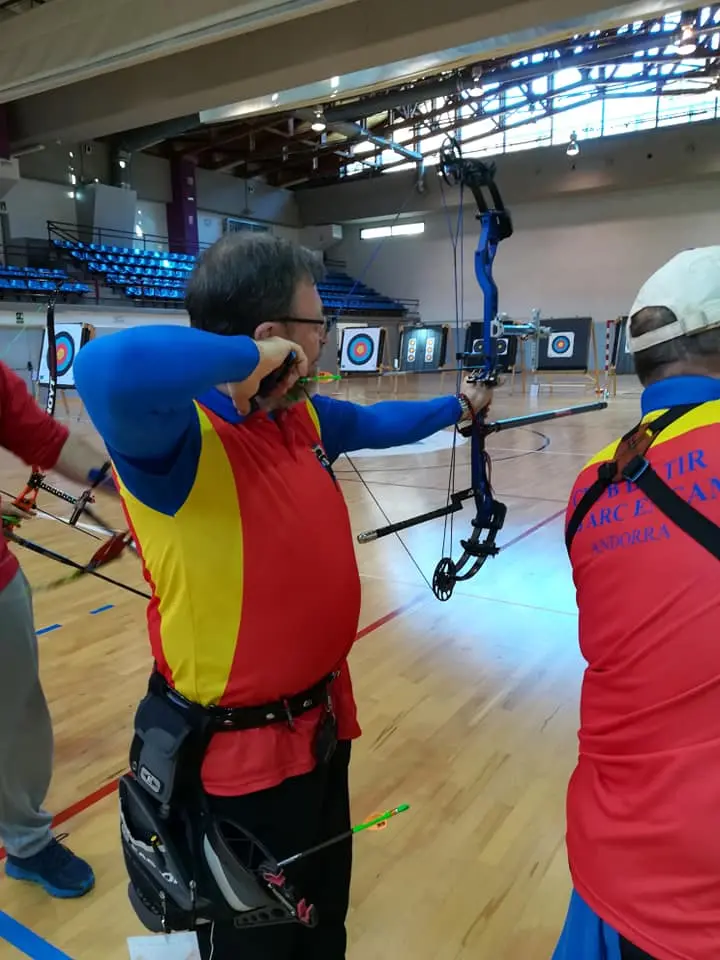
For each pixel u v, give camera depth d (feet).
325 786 2.53
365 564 9.20
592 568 2.05
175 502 2.06
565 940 2.07
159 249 38.37
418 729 5.43
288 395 2.18
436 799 4.61
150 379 1.63
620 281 38.17
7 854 3.96
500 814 4.46
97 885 3.95
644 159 35.32
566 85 32.24
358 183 42.45
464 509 11.78
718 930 1.70
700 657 1.76
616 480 2.05
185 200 38.37
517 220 40.24
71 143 33.42
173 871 2.19
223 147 38.93
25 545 4.44
